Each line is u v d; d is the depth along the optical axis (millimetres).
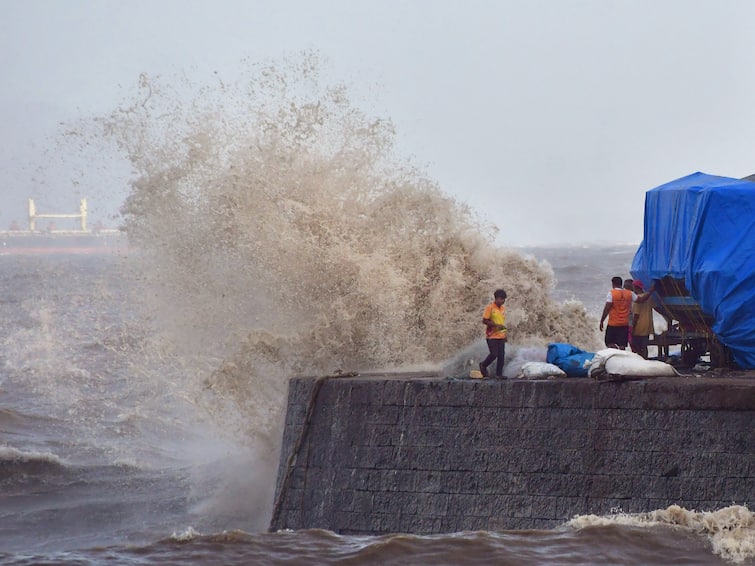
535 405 15320
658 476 14703
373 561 13492
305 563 13516
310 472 16344
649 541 13727
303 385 16672
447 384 15750
